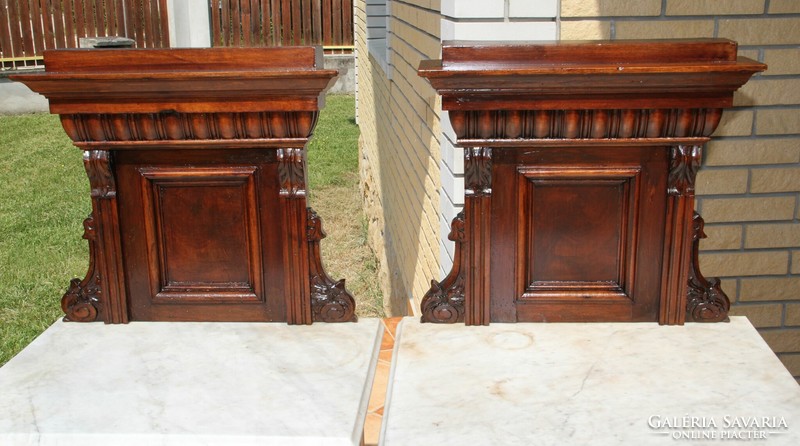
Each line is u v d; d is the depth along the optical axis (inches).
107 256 72.8
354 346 69.9
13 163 381.4
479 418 58.8
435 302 73.7
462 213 71.4
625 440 56.0
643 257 71.6
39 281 238.1
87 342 71.2
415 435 56.9
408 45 172.7
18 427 58.7
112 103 65.7
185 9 500.4
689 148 67.9
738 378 63.9
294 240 71.5
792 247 117.5
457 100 65.2
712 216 116.0
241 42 520.7
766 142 113.1
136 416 59.9
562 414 59.2
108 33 488.1
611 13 104.4
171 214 72.3
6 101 483.8
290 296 73.2
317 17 531.8
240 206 71.7
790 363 122.3
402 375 65.0
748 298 119.7
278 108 65.7
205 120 66.5
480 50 63.9
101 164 69.9
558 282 72.9
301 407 60.6
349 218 319.3
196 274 73.7
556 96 64.6
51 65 64.6
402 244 193.2
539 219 71.4
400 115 194.4
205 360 67.7
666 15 105.3
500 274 72.5
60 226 291.0
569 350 68.6
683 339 70.3
